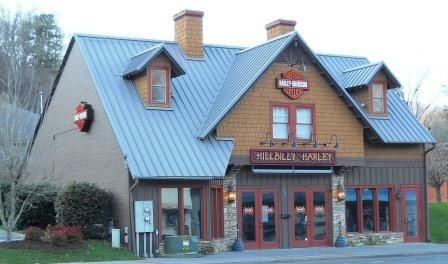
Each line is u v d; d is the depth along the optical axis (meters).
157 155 24.84
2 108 25.59
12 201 24.09
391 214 30.98
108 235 25.42
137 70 26.58
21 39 43.06
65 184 30.14
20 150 25.08
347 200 29.94
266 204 27.94
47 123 32.50
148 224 24.39
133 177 23.72
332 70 33.31
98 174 27.00
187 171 24.78
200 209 25.70
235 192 27.08
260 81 27.81
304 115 28.62
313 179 29.03
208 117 27.30
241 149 27.03
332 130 29.05
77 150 29.20
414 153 31.78
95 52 28.52
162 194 25.06
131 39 30.02
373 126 29.78
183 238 24.67
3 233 29.38
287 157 27.72
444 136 60.38
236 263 22.53
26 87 37.62
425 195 31.83
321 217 29.11
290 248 28.12
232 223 26.98
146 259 23.12
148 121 26.17
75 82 29.47
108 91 26.78
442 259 24.69
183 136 26.19
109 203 25.61
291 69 28.47
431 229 34.62
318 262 23.50
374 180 30.64
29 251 22.12
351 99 29.11
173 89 28.42
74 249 22.95
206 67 30.42
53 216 29.27
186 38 30.69
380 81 31.66
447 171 52.03
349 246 29.33
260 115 27.62
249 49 30.92
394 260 24.34
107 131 26.14
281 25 32.59
